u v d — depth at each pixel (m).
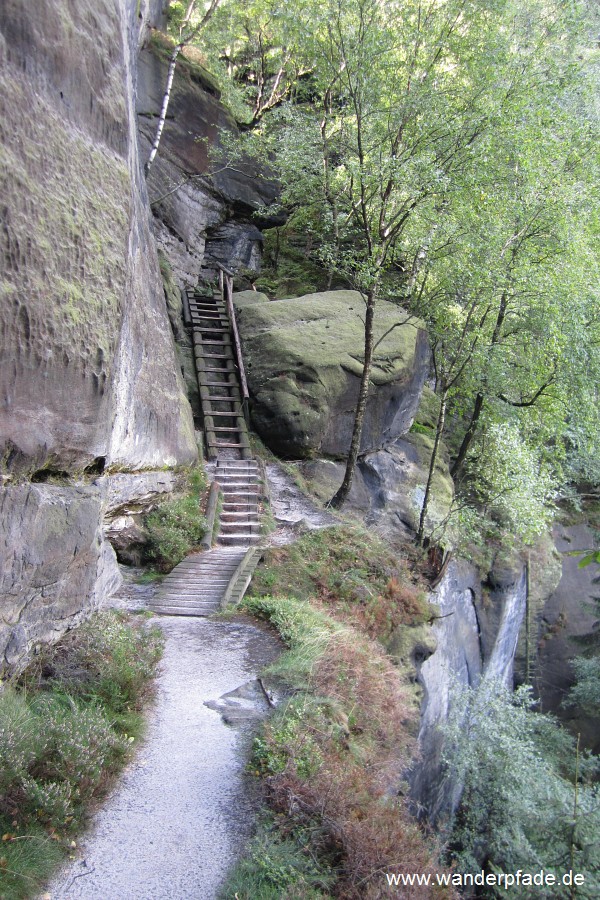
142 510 10.39
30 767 4.66
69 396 5.28
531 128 12.62
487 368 13.73
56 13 5.02
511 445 14.14
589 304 14.49
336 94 14.26
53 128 5.02
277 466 13.85
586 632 20.30
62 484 5.68
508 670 18.19
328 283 19.25
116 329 5.95
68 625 6.05
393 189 12.12
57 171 5.08
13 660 5.07
